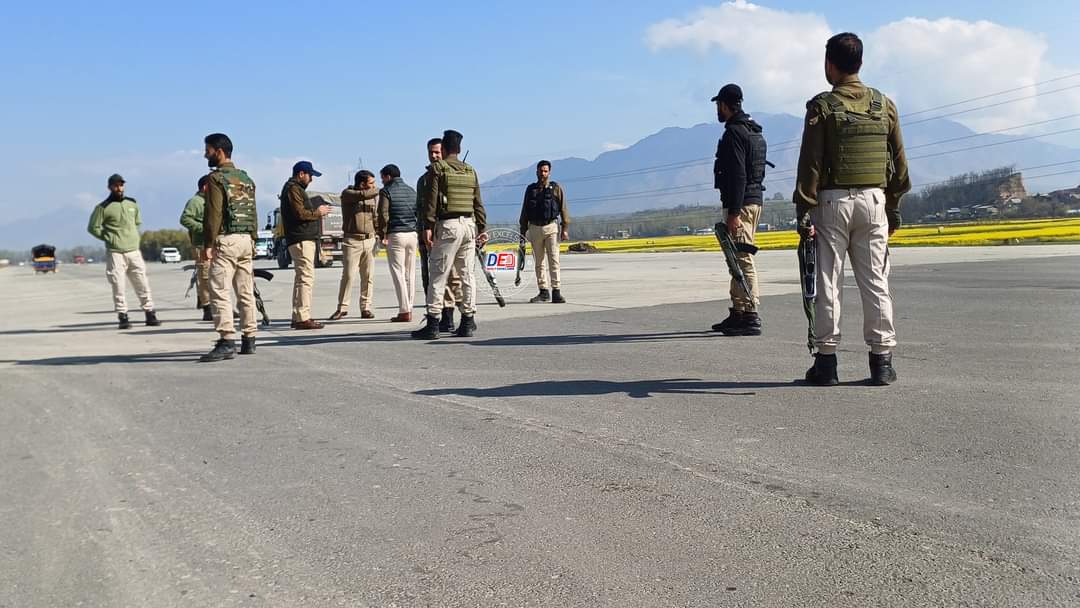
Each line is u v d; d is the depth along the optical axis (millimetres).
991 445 4117
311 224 10469
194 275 12172
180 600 2713
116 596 2756
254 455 4402
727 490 3600
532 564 2906
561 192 12562
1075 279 13562
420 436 4676
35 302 18672
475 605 2613
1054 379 5605
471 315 9016
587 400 5453
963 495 3434
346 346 8578
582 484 3742
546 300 12844
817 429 4539
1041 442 4133
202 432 4945
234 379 6742
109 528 3385
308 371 7023
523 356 7402
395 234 10992
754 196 8305
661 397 5469
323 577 2855
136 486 3930
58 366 7742
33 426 5250
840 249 5535
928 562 2816
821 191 5508
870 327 5598
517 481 3814
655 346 7703
